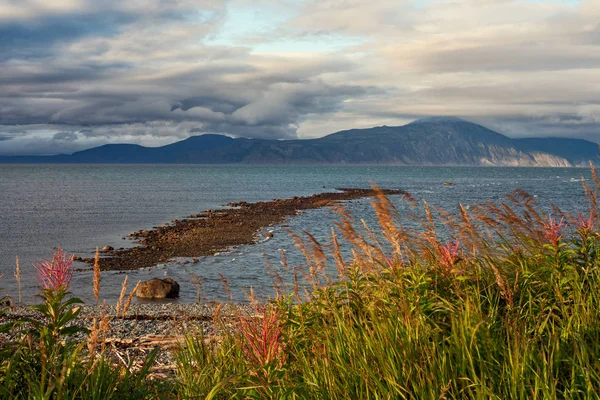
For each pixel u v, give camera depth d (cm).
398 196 7156
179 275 2197
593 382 445
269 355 491
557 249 659
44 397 421
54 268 500
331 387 479
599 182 701
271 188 10481
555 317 560
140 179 14500
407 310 518
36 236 3391
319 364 523
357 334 541
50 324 491
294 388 465
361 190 9369
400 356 477
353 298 609
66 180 13312
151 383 618
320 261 668
